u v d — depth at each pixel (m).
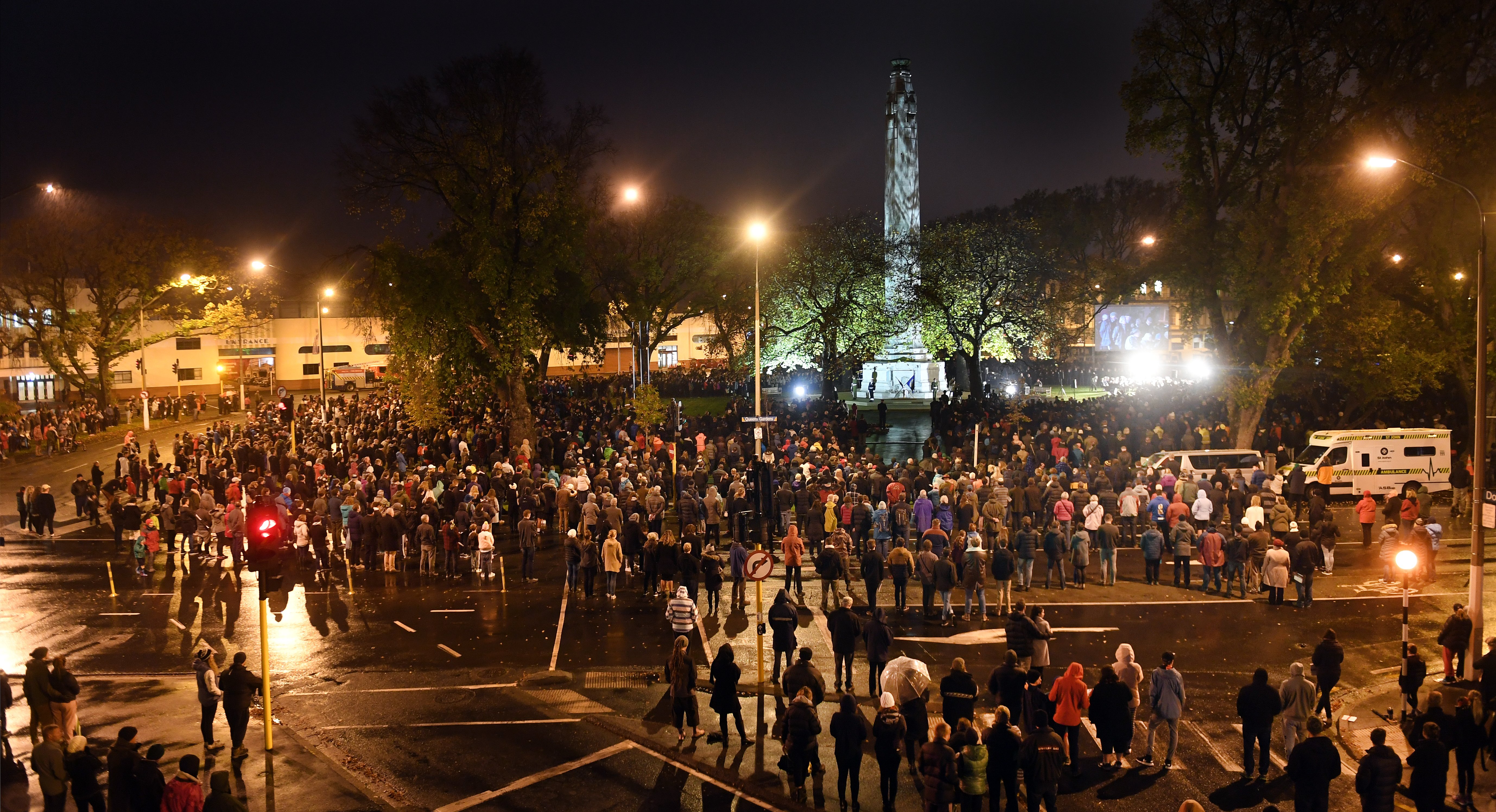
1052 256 56.41
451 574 24.53
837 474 28.19
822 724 15.30
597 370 97.31
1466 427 40.31
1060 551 22.88
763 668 16.20
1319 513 25.97
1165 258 37.34
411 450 37.12
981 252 52.97
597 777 13.42
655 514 25.84
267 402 68.12
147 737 14.88
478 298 38.53
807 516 26.70
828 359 53.50
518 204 38.16
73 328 60.09
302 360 90.31
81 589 23.81
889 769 12.30
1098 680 17.02
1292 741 13.56
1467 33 31.05
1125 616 20.81
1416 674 14.84
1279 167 35.28
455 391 40.56
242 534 24.89
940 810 11.55
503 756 14.15
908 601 22.20
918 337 62.62
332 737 14.85
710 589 21.31
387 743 14.62
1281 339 35.84
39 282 59.62
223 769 13.68
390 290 37.94
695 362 88.94
